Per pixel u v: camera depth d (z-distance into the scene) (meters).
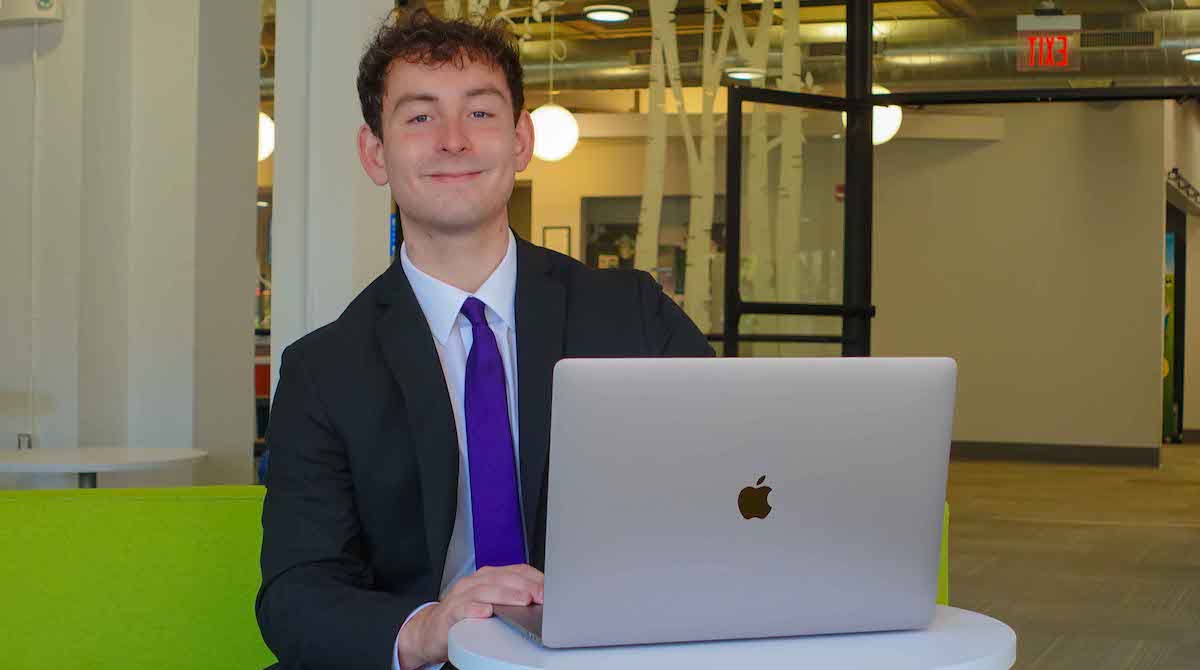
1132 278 12.89
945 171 13.42
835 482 1.28
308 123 3.95
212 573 2.08
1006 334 13.27
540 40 8.94
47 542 2.05
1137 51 9.16
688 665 1.21
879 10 9.90
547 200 13.73
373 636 1.44
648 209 6.58
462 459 1.68
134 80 5.43
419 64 1.69
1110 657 4.53
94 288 5.24
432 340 1.68
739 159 6.45
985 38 9.54
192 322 5.45
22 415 5.14
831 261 6.62
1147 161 12.84
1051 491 10.06
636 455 1.21
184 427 5.45
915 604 1.35
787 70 6.57
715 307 6.55
